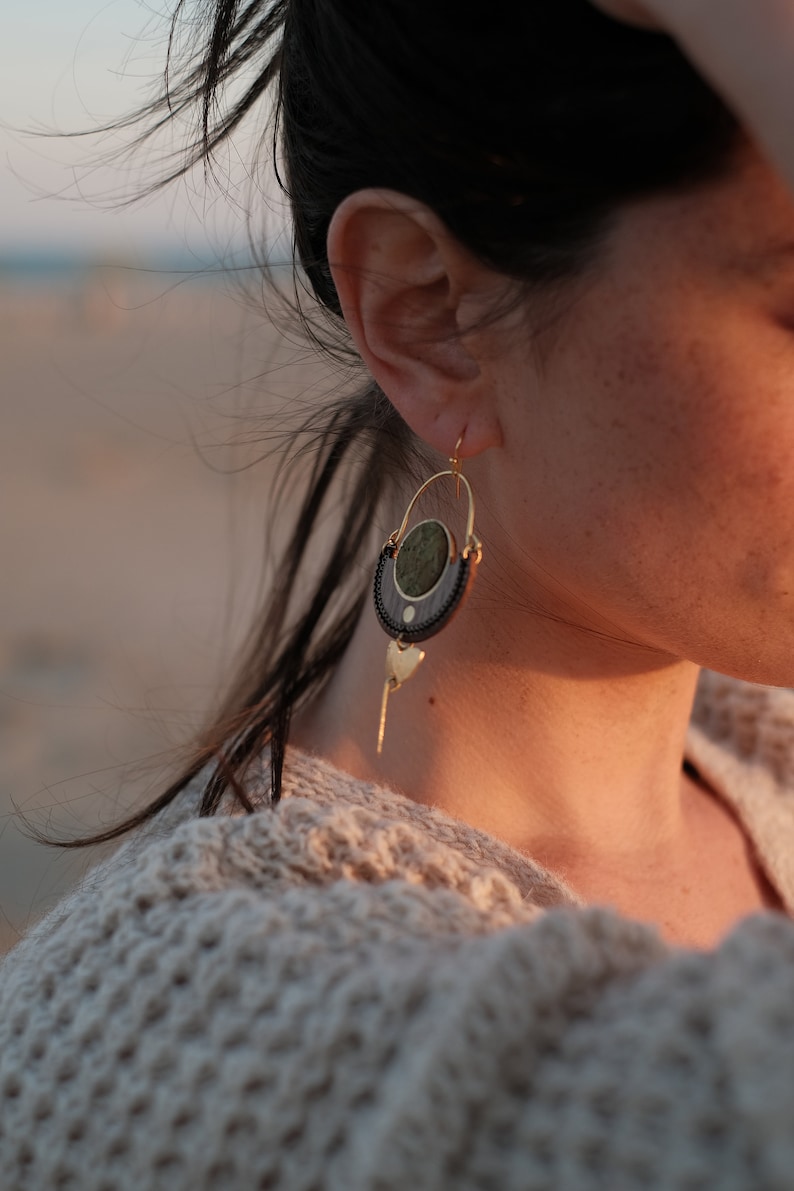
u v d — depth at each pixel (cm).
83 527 999
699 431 86
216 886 89
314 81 97
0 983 98
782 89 63
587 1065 66
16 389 1803
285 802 94
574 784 114
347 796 106
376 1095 71
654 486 89
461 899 87
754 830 131
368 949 80
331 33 92
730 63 64
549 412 92
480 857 103
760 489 87
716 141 79
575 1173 63
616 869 118
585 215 84
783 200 81
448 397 97
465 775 111
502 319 91
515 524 99
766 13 63
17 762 512
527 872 103
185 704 309
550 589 104
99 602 782
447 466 108
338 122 95
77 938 91
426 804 111
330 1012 75
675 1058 64
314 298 119
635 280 84
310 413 127
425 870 90
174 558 893
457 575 96
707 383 85
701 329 84
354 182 96
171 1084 80
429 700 110
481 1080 67
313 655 128
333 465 132
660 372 86
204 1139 77
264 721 116
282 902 85
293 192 108
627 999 68
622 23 77
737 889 129
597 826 117
